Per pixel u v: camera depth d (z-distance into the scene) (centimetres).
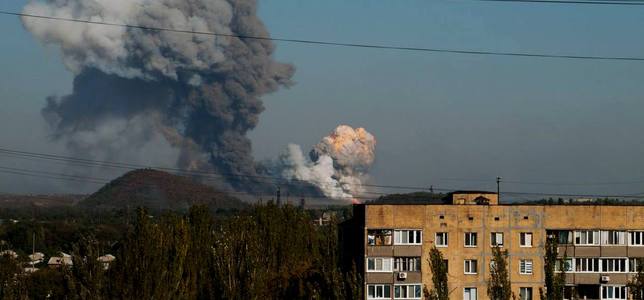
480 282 13388
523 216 13488
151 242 12606
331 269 13075
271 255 15612
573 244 13462
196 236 14500
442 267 10912
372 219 13475
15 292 12900
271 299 14325
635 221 13512
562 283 10675
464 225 13475
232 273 13612
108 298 12262
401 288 13400
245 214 16488
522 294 13412
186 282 12938
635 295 10900
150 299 12400
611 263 13438
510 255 13438
